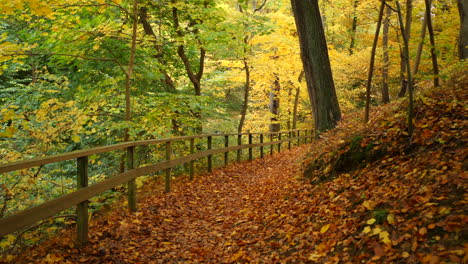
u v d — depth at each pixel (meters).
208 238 5.27
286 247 4.22
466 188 3.30
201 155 9.30
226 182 9.30
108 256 4.19
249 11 16.59
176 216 6.14
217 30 11.50
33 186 5.48
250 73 18.62
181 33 12.00
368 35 24.84
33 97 8.53
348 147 6.10
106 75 9.98
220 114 15.48
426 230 3.03
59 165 8.60
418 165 4.40
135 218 5.55
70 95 10.69
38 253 3.95
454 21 15.38
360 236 3.55
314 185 6.31
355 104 25.06
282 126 27.78
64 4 7.84
